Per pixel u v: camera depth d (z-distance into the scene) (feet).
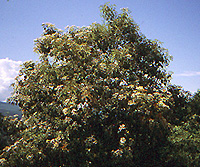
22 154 22.00
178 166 21.02
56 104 22.75
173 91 28.78
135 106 20.44
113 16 30.48
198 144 22.13
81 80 22.62
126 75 24.61
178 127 25.93
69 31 30.17
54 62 24.61
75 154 20.97
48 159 21.24
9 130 25.59
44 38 29.19
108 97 21.31
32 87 24.99
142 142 21.56
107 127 21.20
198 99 29.48
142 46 27.91
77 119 20.18
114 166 20.83
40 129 23.27
